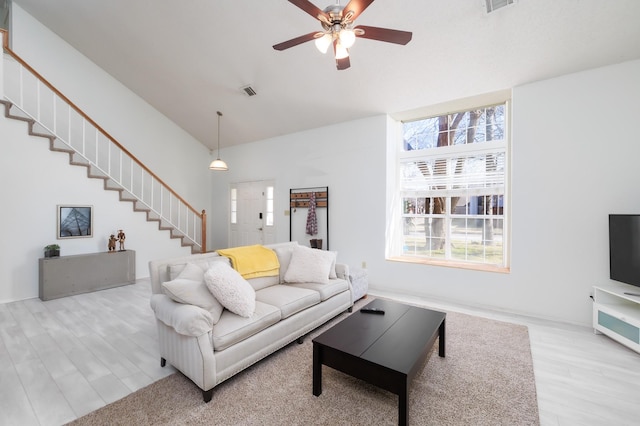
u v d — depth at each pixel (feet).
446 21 9.63
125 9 12.99
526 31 9.29
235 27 11.89
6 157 12.73
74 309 11.78
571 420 5.68
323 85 13.78
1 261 12.60
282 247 11.87
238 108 17.51
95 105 17.83
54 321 10.51
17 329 9.80
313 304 9.52
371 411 5.96
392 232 15.28
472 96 12.42
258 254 10.39
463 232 13.93
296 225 18.13
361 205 15.40
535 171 10.94
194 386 6.75
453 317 10.98
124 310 11.67
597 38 9.00
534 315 11.06
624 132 9.59
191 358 6.34
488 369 7.43
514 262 11.41
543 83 10.77
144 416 5.77
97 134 17.83
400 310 8.36
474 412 5.89
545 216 10.80
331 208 16.47
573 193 10.34
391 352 5.88
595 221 10.02
